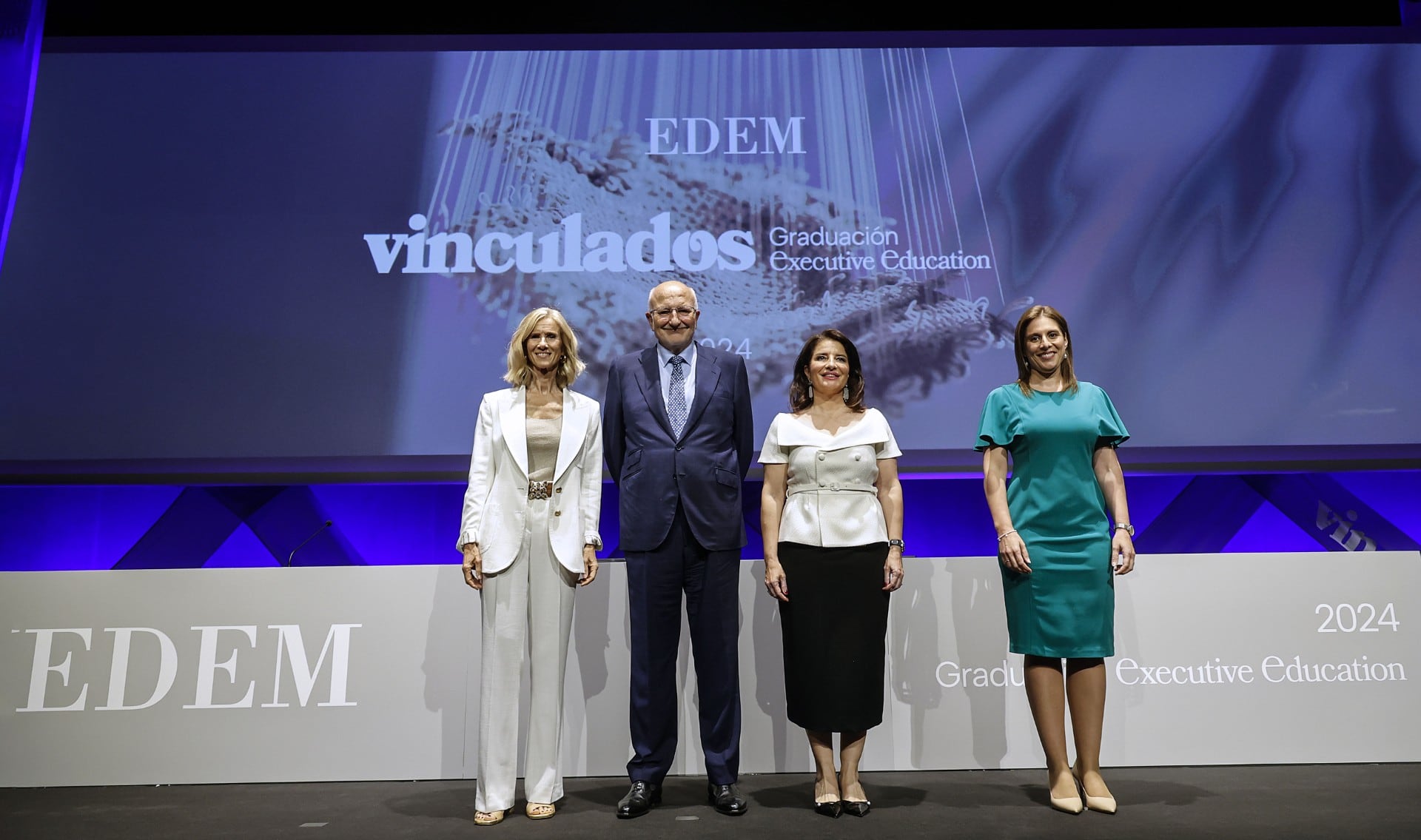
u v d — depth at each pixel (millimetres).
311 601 2553
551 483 2193
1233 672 2600
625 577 2615
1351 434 3539
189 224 3670
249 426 3545
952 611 2625
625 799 2111
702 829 1962
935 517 3930
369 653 2539
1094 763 2150
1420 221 3686
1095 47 3863
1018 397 2316
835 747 2574
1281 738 2566
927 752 2559
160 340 3584
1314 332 3607
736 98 3855
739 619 2598
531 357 2246
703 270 3711
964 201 3748
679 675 2562
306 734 2486
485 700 2100
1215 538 3930
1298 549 3908
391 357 3617
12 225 3615
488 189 3758
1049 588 2189
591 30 4070
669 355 2316
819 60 3883
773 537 2246
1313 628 2623
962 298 3680
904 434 3594
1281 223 3693
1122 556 2193
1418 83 3805
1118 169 3756
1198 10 4074
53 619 2502
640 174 3787
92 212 3658
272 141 3754
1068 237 3709
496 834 1937
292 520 3877
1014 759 2566
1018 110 3818
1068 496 2225
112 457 3504
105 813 2139
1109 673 2588
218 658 2510
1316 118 3781
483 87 3846
